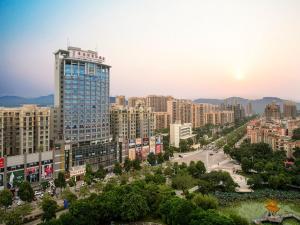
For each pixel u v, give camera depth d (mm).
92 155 188250
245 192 145375
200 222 89188
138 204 106000
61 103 178750
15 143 156250
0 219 96000
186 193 132500
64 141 169000
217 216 90188
